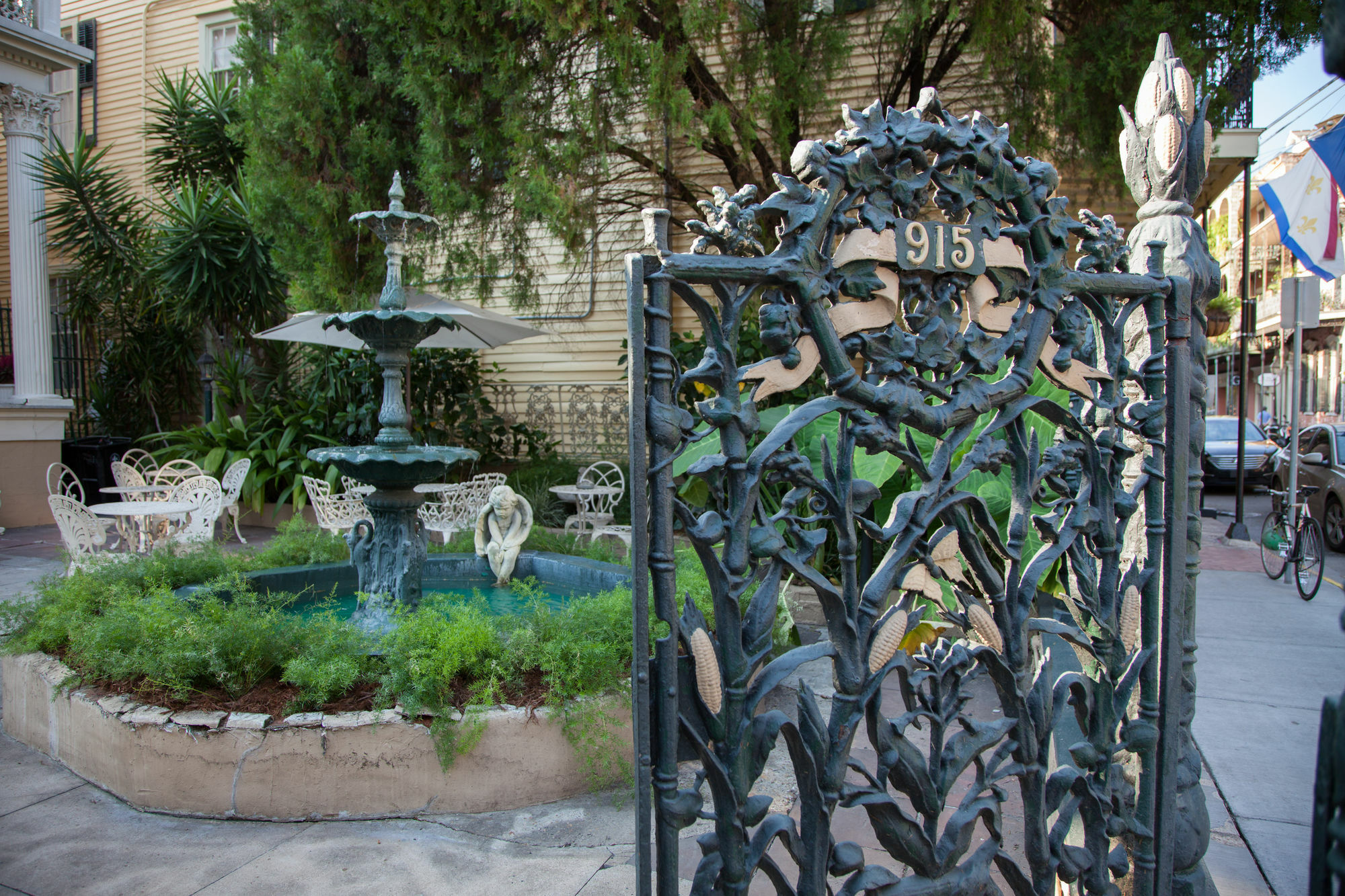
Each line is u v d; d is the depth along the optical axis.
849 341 1.60
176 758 3.17
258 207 7.99
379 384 10.80
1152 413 2.07
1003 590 1.88
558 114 7.35
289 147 7.73
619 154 8.12
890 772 1.74
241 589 4.30
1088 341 2.18
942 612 1.84
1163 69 2.32
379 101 7.96
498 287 11.78
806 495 1.64
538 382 11.94
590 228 8.76
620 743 3.36
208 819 3.16
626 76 6.50
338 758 3.14
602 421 11.54
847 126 1.57
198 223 11.01
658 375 1.42
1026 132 7.18
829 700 4.28
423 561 4.66
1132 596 2.11
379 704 3.24
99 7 15.27
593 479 10.83
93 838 3.00
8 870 2.78
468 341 7.53
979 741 1.86
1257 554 9.41
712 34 6.62
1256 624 6.20
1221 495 16.22
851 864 1.68
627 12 6.24
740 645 1.51
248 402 11.80
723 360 1.48
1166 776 2.09
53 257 14.45
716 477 1.48
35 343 10.61
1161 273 2.06
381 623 4.38
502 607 5.25
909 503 1.72
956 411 1.74
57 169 11.49
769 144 8.48
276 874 2.76
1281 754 3.78
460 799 3.20
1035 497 1.98
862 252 1.57
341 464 4.32
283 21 8.52
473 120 6.94
